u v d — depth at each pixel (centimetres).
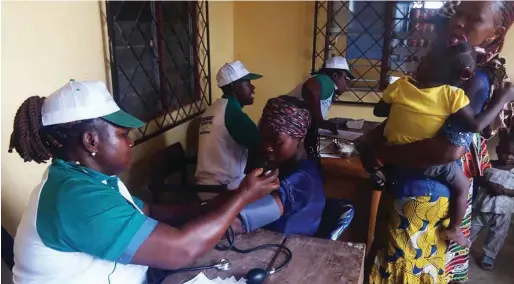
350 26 301
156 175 225
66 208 89
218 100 235
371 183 221
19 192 154
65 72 174
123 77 213
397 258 157
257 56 331
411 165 143
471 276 232
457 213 148
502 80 141
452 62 128
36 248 91
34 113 94
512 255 252
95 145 97
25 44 154
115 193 95
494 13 130
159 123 246
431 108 131
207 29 287
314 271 114
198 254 97
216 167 227
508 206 222
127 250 90
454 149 132
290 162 139
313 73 293
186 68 275
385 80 300
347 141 252
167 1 246
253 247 126
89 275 96
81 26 182
